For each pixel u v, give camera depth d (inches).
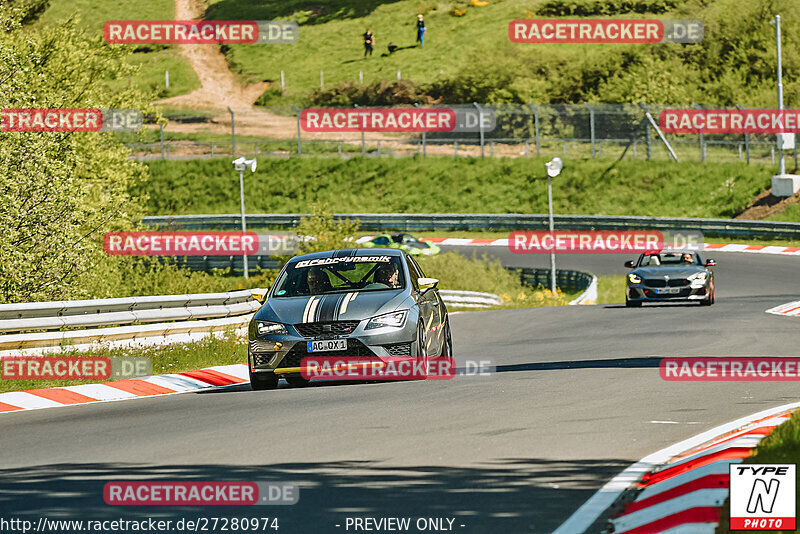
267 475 1179.9
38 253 3491.6
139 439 1475.1
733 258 6599.4
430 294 2213.3
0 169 3531.0
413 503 1037.2
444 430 1456.7
